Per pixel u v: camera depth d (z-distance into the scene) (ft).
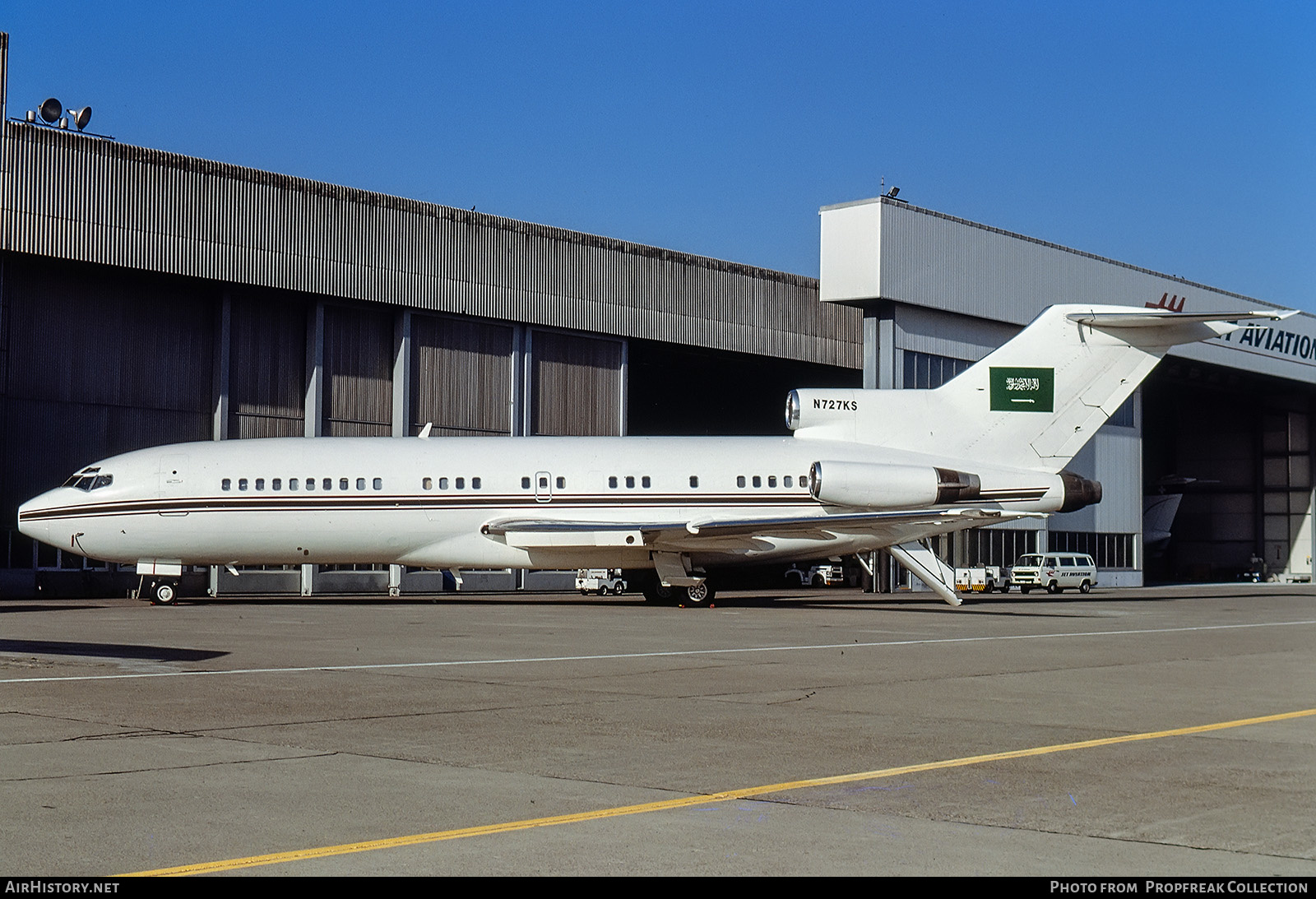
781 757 36.09
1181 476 281.74
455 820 27.68
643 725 41.86
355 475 110.93
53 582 131.34
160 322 136.67
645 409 236.02
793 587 210.59
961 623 95.25
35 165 123.03
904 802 30.04
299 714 43.29
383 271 146.82
